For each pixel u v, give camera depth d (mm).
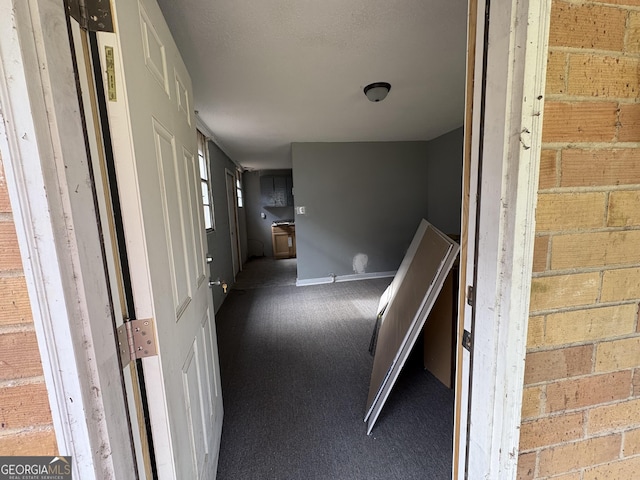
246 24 1531
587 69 629
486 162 672
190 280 1146
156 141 846
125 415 667
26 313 518
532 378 723
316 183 4430
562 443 779
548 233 666
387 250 4758
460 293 814
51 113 494
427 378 2059
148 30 843
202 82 2207
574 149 649
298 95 2502
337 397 1890
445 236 1622
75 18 561
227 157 5074
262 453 1474
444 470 1357
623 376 785
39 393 541
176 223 1004
